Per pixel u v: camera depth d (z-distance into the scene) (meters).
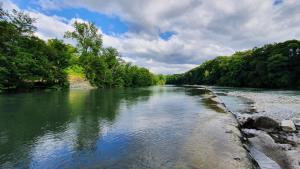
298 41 85.25
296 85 72.69
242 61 105.94
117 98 35.44
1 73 41.19
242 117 18.33
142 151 9.48
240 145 10.02
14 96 36.72
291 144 11.20
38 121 16.17
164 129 13.38
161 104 26.61
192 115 18.16
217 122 15.08
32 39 58.41
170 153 9.12
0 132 13.07
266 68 82.62
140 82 127.56
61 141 11.24
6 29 46.59
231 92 56.56
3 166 8.20
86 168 7.88
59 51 68.62
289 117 18.69
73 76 75.75
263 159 8.95
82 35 83.94
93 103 27.66
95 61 84.50
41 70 53.88
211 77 145.88
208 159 8.30
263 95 43.56
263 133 13.35
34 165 8.27
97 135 12.28
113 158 8.78
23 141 11.28
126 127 14.13
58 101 29.59
